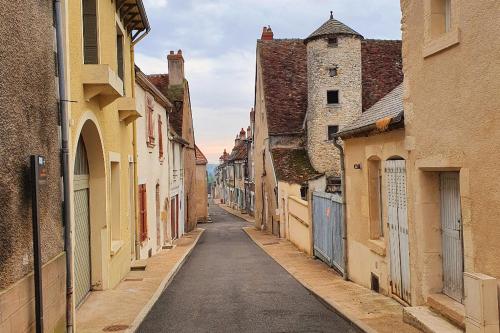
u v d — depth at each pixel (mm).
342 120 23578
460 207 7242
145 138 17078
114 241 11836
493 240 6004
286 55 29531
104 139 10156
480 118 6203
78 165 9406
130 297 10078
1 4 5078
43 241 6297
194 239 26812
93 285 10352
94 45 9391
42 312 5918
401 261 8922
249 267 15312
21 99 5641
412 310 7684
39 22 6324
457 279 7367
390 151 9281
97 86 8570
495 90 5875
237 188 62969
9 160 5273
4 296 5012
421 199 7871
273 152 26062
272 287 11758
